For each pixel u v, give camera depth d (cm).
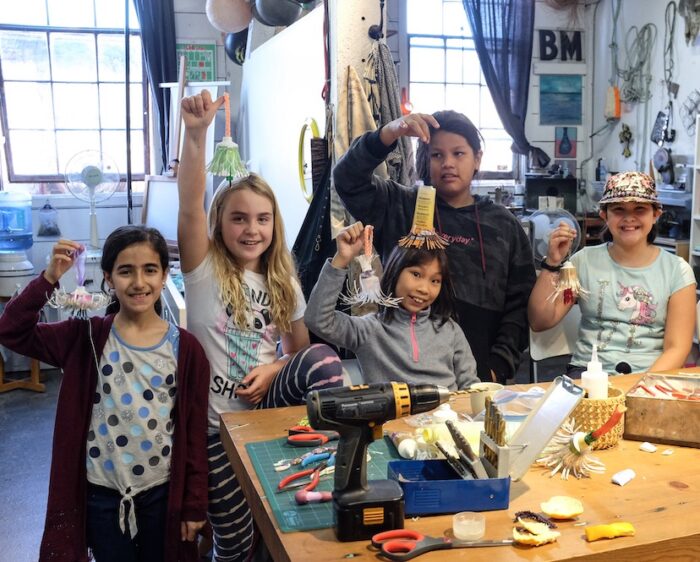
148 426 176
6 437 364
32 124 497
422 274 197
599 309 235
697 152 452
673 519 110
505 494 113
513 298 239
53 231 491
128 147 476
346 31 262
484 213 238
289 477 125
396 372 198
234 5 383
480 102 604
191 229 193
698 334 234
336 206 269
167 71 502
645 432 143
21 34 486
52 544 169
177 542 178
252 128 436
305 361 190
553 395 127
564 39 614
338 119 263
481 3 572
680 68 528
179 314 251
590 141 627
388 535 103
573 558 99
